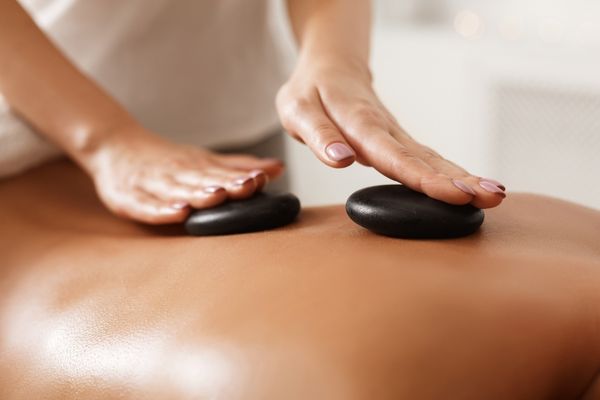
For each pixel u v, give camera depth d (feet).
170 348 1.62
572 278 1.65
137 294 1.88
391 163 2.03
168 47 3.44
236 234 2.21
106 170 2.68
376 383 1.39
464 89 7.12
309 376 1.43
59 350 1.85
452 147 7.32
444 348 1.45
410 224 1.88
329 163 2.09
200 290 1.77
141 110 3.50
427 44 7.21
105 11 3.27
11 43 2.76
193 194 2.33
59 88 2.76
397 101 7.52
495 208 2.14
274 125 3.95
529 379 1.48
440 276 1.61
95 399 1.70
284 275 1.71
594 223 2.05
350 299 1.56
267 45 3.78
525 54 6.73
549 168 6.85
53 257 2.28
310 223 2.20
